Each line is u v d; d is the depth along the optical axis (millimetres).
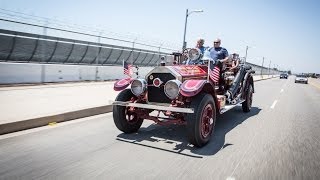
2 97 7891
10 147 4188
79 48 16156
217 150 4426
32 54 13656
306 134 5676
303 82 36969
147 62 23375
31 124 5363
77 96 8844
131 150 4277
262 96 13852
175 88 4383
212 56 6820
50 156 3875
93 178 3211
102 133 5215
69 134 5051
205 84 4473
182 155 4133
